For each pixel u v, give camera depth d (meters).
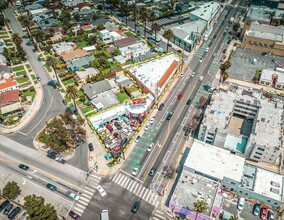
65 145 126.19
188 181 102.19
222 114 126.06
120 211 101.50
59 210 101.88
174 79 171.12
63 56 186.00
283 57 193.00
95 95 152.88
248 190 101.31
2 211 101.75
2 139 132.12
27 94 159.25
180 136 131.38
